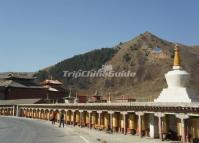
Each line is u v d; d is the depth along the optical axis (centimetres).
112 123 5556
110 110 5641
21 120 9606
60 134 4881
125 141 4006
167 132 4144
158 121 4422
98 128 6038
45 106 10081
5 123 7881
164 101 4372
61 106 8475
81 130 5869
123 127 5238
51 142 3703
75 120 7556
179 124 3947
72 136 4534
